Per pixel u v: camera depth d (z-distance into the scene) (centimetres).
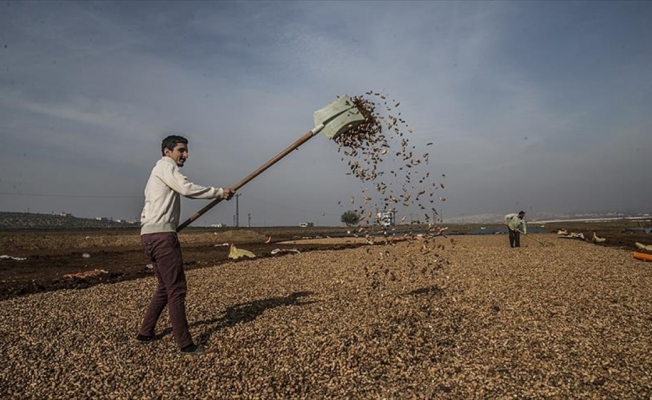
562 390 350
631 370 387
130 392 366
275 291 796
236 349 455
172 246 450
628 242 2116
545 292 735
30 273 1187
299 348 450
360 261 1267
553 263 1135
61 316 619
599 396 338
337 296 726
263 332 502
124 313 628
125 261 1520
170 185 448
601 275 915
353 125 534
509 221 1717
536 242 2150
